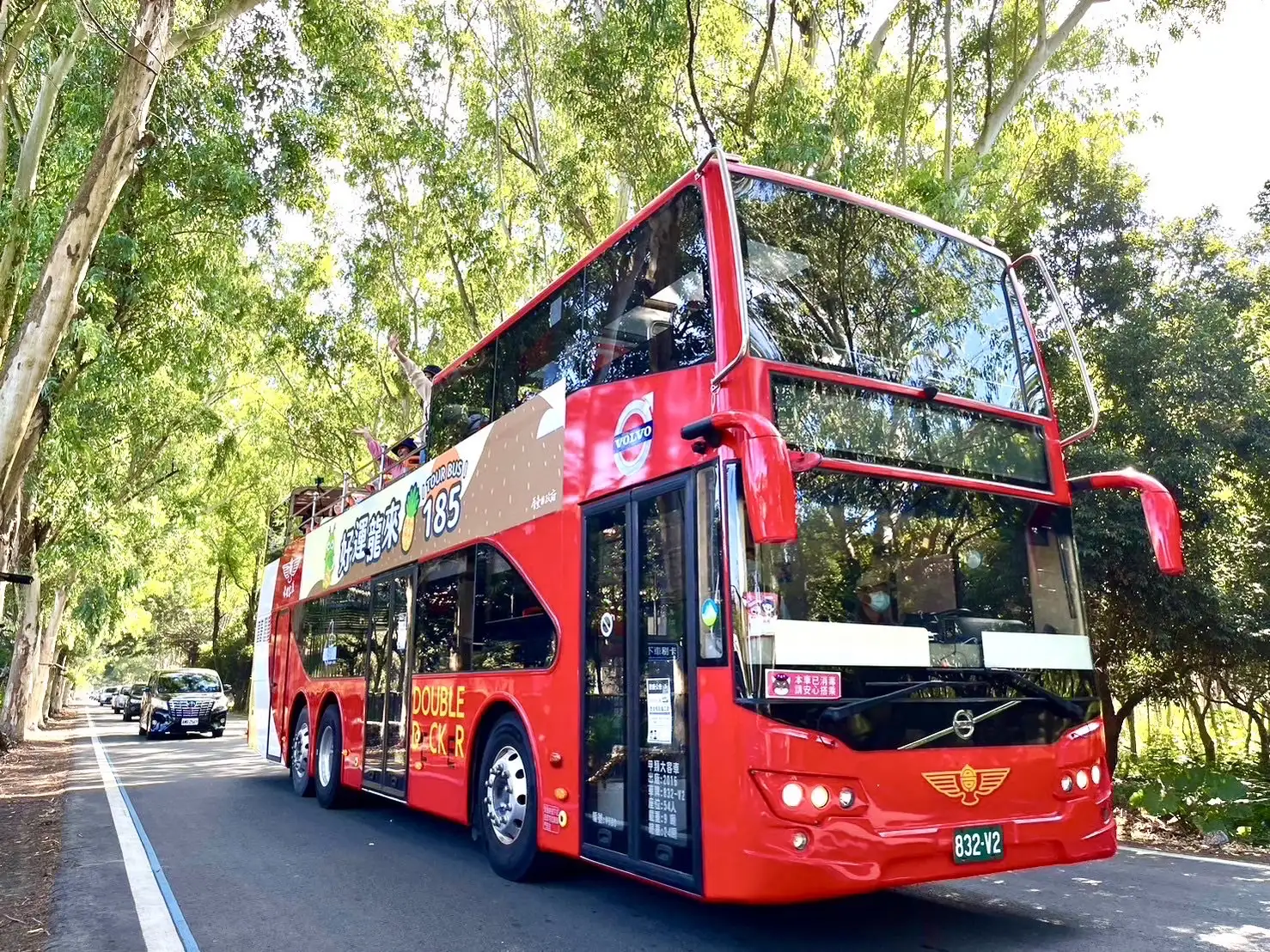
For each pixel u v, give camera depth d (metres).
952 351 5.62
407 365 10.48
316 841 8.22
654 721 4.88
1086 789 4.79
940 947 4.76
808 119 12.16
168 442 24.22
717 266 4.94
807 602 4.35
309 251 21.22
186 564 41.91
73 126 13.52
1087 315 12.99
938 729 4.41
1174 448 11.20
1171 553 4.81
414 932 5.16
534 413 6.77
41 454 17.55
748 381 4.61
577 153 15.13
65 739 26.11
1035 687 4.73
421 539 8.62
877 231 5.67
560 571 6.02
